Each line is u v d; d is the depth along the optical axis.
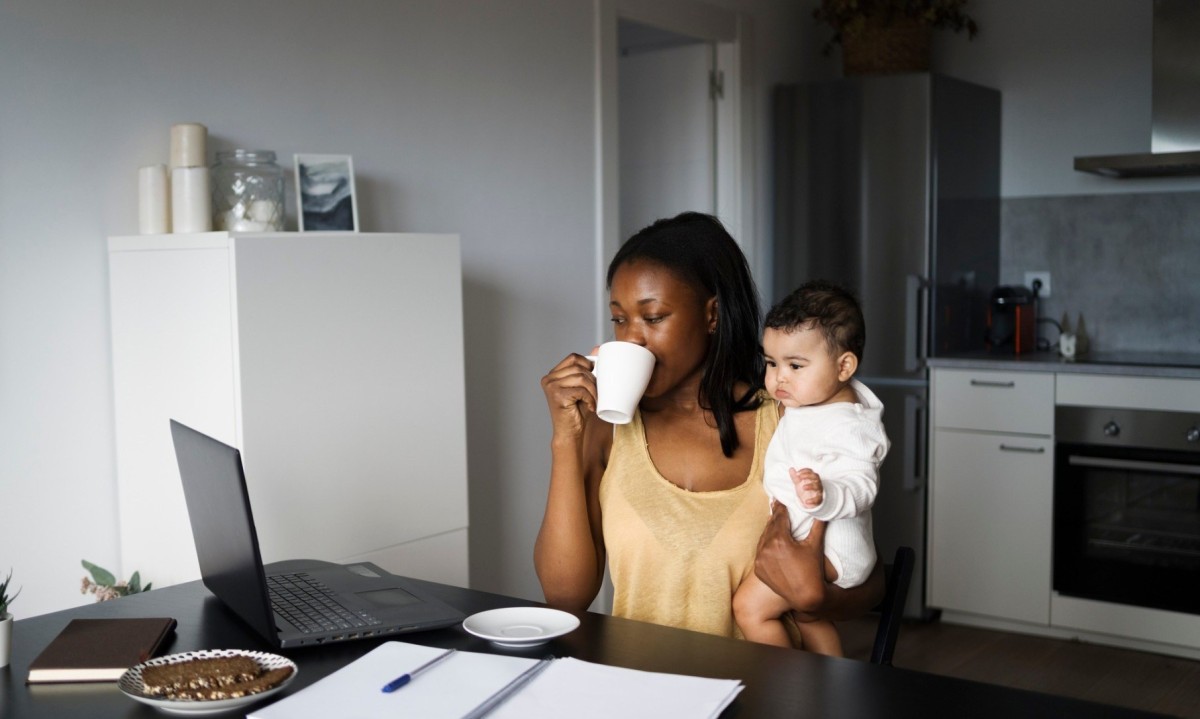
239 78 2.54
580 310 3.57
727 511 1.57
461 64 3.12
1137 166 3.78
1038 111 4.36
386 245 2.38
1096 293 4.25
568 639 1.34
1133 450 3.52
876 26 4.17
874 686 1.18
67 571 2.27
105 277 2.31
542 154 3.41
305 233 2.22
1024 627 3.81
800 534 1.58
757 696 1.15
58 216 2.22
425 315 2.48
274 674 1.17
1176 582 3.48
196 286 2.13
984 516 3.81
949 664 3.49
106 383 2.33
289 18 2.64
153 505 2.26
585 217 3.59
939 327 4.02
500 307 3.27
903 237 4.00
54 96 2.20
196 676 1.15
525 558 3.41
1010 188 4.43
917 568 3.95
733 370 1.63
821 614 1.54
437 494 2.52
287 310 2.16
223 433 2.11
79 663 1.25
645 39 4.35
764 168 4.40
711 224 1.65
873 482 1.60
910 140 3.96
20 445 2.18
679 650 1.30
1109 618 3.61
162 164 2.39
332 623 1.37
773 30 4.44
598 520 1.71
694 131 4.29
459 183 3.12
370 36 2.85
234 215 2.36
